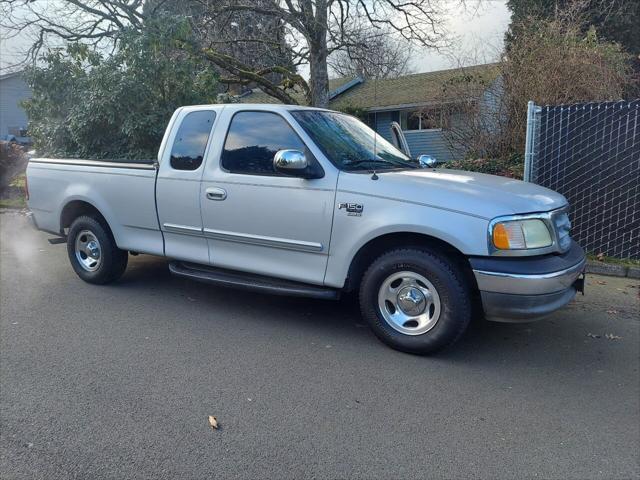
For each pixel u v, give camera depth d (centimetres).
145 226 543
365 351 429
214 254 500
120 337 459
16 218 1138
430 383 375
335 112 520
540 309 375
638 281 637
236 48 1622
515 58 1014
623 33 1828
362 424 322
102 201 570
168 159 520
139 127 998
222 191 478
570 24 1040
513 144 1022
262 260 470
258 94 2469
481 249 375
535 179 748
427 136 2108
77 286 613
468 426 321
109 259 591
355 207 414
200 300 561
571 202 729
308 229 436
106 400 349
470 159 1060
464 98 1097
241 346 439
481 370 396
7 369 395
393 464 283
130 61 1031
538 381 380
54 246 845
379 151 500
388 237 419
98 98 1005
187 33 1113
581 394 362
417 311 412
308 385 371
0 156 1428
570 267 390
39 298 568
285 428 317
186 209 505
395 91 2461
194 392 360
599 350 435
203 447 297
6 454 291
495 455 292
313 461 285
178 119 523
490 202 383
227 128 488
